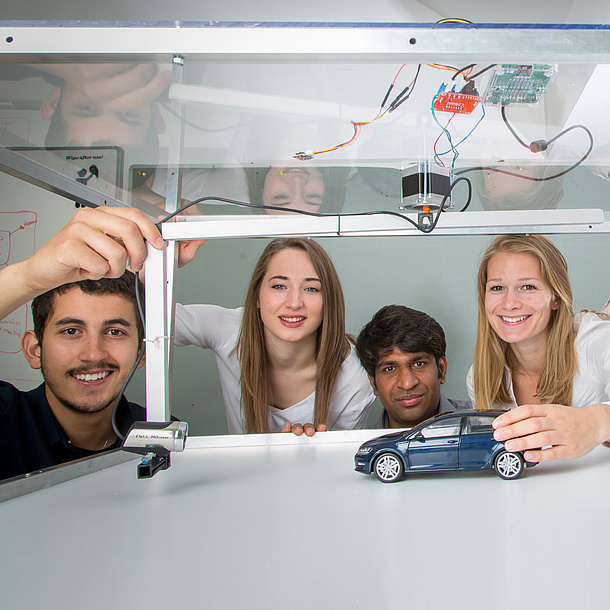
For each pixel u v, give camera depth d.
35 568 0.42
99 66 0.62
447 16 2.24
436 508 0.56
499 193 0.98
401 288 2.67
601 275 2.62
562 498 0.58
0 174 2.05
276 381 2.38
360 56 0.60
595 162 0.88
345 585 0.38
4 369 1.96
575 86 0.67
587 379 1.89
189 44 0.59
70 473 0.76
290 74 0.65
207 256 2.65
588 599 0.34
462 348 2.67
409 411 2.40
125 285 1.98
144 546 0.47
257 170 0.91
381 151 0.84
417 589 0.36
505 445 0.66
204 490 0.67
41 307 1.94
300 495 0.63
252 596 0.36
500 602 0.34
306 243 2.29
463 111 0.73
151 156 0.85
